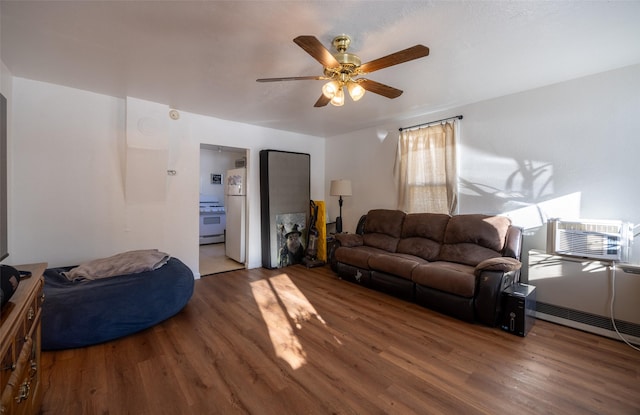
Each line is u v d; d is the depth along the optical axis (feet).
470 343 7.61
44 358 6.75
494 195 11.14
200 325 8.60
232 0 5.41
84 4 5.55
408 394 5.65
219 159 24.97
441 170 12.53
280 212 15.61
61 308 7.16
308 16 5.91
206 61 7.99
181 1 5.46
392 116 13.65
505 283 8.66
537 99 10.00
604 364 6.64
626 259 7.91
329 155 18.70
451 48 7.26
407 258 11.19
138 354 7.00
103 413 5.09
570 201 9.38
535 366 6.57
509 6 5.59
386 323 8.79
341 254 13.11
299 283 12.77
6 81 8.55
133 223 11.55
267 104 11.80
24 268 5.52
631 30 6.45
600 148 8.80
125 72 8.77
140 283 8.48
